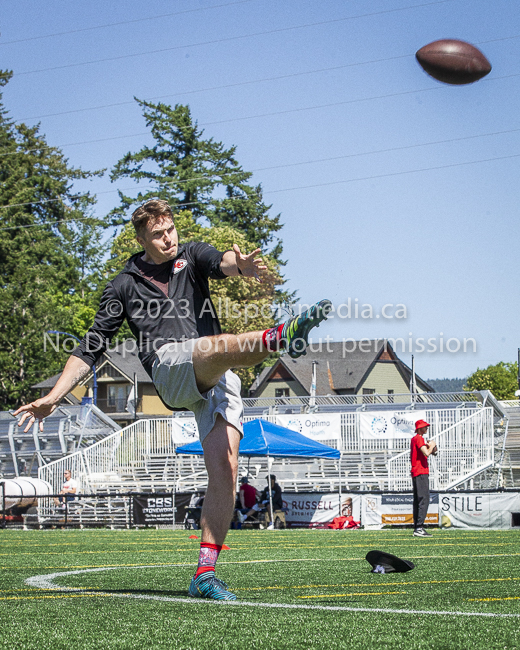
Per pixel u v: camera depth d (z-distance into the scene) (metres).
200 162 73.31
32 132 75.69
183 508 21.14
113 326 5.07
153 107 73.31
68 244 75.88
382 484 30.17
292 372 71.50
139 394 65.81
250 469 32.97
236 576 6.57
